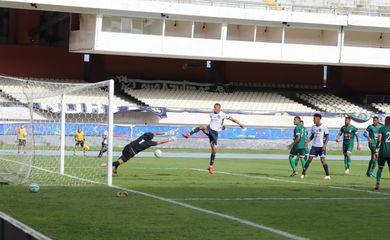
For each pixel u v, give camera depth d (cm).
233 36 4878
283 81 5650
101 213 1069
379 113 5106
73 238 835
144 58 5272
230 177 1944
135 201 1241
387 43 5091
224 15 4622
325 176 2122
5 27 4922
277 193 1464
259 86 5566
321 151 1984
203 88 5306
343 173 2355
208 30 4819
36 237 582
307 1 5112
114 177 1845
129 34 4475
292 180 1886
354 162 3303
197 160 3045
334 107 5228
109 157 1579
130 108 4406
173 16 4544
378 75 5756
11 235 652
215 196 1370
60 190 1427
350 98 5709
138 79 5144
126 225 949
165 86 5194
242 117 4597
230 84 5425
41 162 2409
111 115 1577
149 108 4481
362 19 4884
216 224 976
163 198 1306
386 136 1608
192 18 4588
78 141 3206
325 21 4812
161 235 871
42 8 4247
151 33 4528
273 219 1045
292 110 5088
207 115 4647
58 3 4231
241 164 2808
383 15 5075
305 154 2073
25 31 4959
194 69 5397
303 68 5688
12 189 1438
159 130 4266
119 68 5206
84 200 1244
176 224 968
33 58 4950
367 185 1769
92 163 2456
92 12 4359
